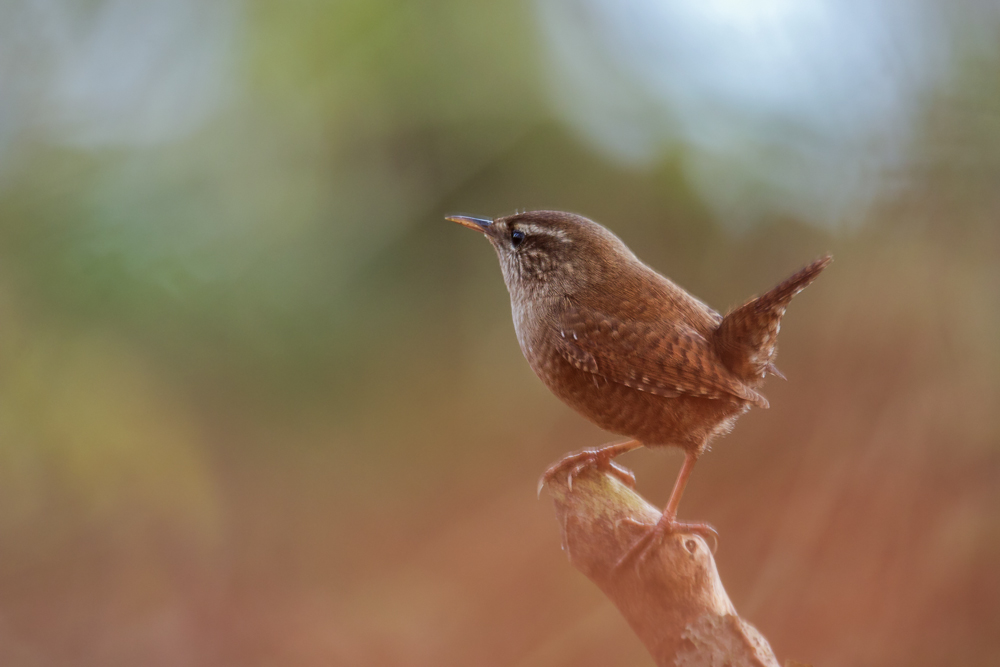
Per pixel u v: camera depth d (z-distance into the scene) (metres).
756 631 3.24
